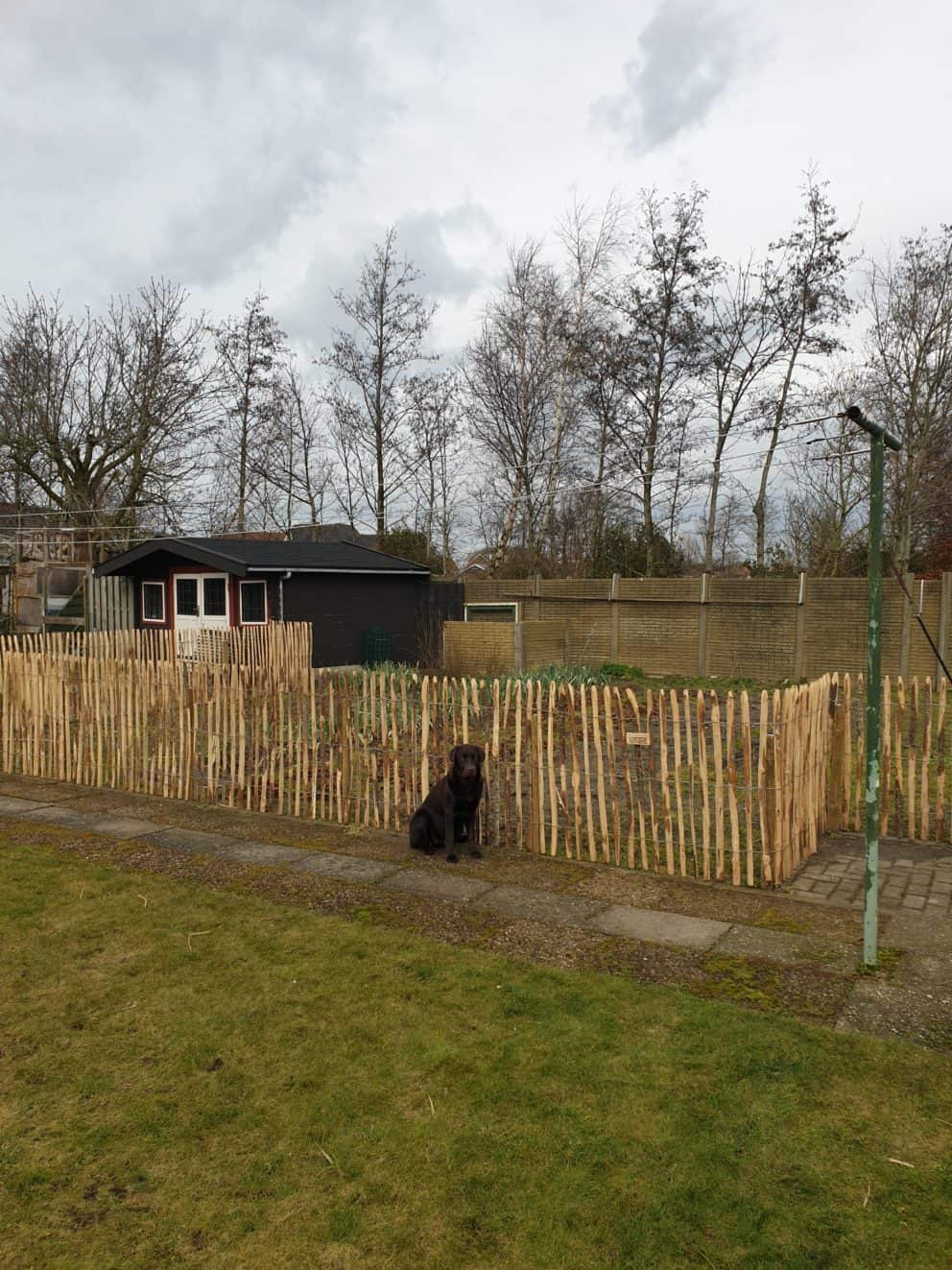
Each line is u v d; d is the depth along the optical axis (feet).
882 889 17.87
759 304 85.35
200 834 22.47
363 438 106.32
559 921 16.12
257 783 25.75
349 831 22.74
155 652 57.00
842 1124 9.70
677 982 13.38
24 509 92.79
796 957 14.29
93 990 13.24
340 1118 9.89
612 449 93.09
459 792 19.95
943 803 22.52
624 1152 9.23
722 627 57.57
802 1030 11.76
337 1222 8.25
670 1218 8.25
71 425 86.94
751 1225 8.16
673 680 57.06
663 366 89.04
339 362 102.73
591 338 88.38
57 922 16.10
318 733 24.26
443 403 103.91
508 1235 8.06
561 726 21.11
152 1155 9.29
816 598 53.67
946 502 77.25
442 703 21.91
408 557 91.81
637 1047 11.36
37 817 24.38
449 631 59.67
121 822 23.79
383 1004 12.69
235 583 66.95
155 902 17.15
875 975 13.51
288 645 55.98
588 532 97.60
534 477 94.63
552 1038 11.64
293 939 15.25
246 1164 9.11
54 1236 8.07
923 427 75.41
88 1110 10.12
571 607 64.13
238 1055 11.32
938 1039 11.53
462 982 13.42
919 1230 8.07
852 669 52.60
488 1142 9.41
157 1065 11.10
